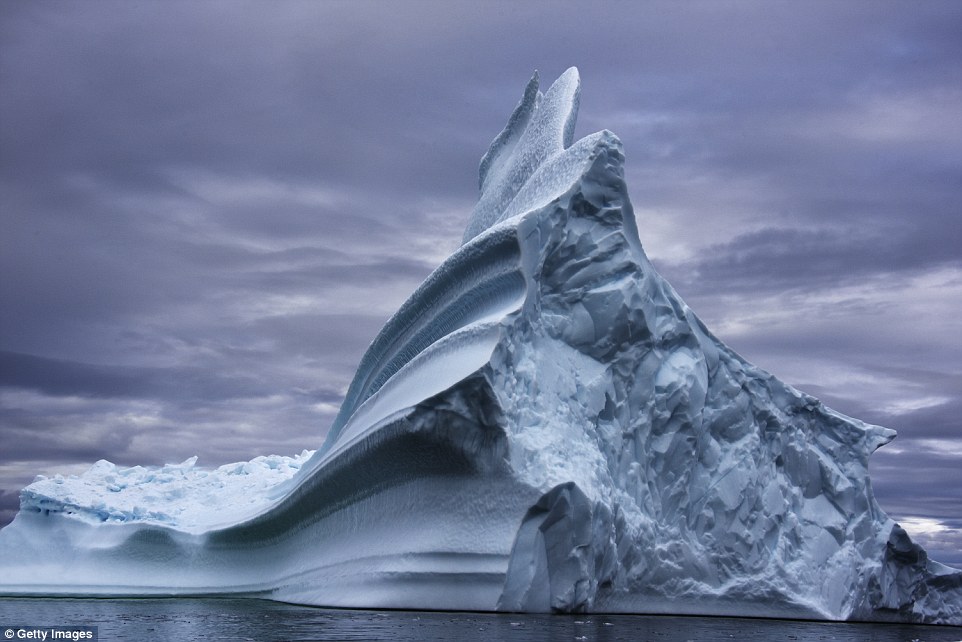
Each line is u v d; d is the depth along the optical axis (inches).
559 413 991.6
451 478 946.1
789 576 1147.3
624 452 1063.6
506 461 911.7
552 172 1133.1
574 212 1057.5
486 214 1381.6
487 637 711.7
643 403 1082.1
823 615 1138.7
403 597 946.7
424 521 959.6
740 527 1131.9
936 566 1283.2
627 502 1043.3
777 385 1195.3
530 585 901.2
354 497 1091.9
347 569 1051.9
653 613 1076.5
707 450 1139.3
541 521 908.0
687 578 1092.5
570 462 955.3
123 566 1425.9
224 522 1398.9
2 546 1505.9
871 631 1019.3
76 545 1475.1
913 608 1267.2
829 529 1195.3
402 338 1195.3
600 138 1071.6
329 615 903.7
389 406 1032.2
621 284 1060.5
